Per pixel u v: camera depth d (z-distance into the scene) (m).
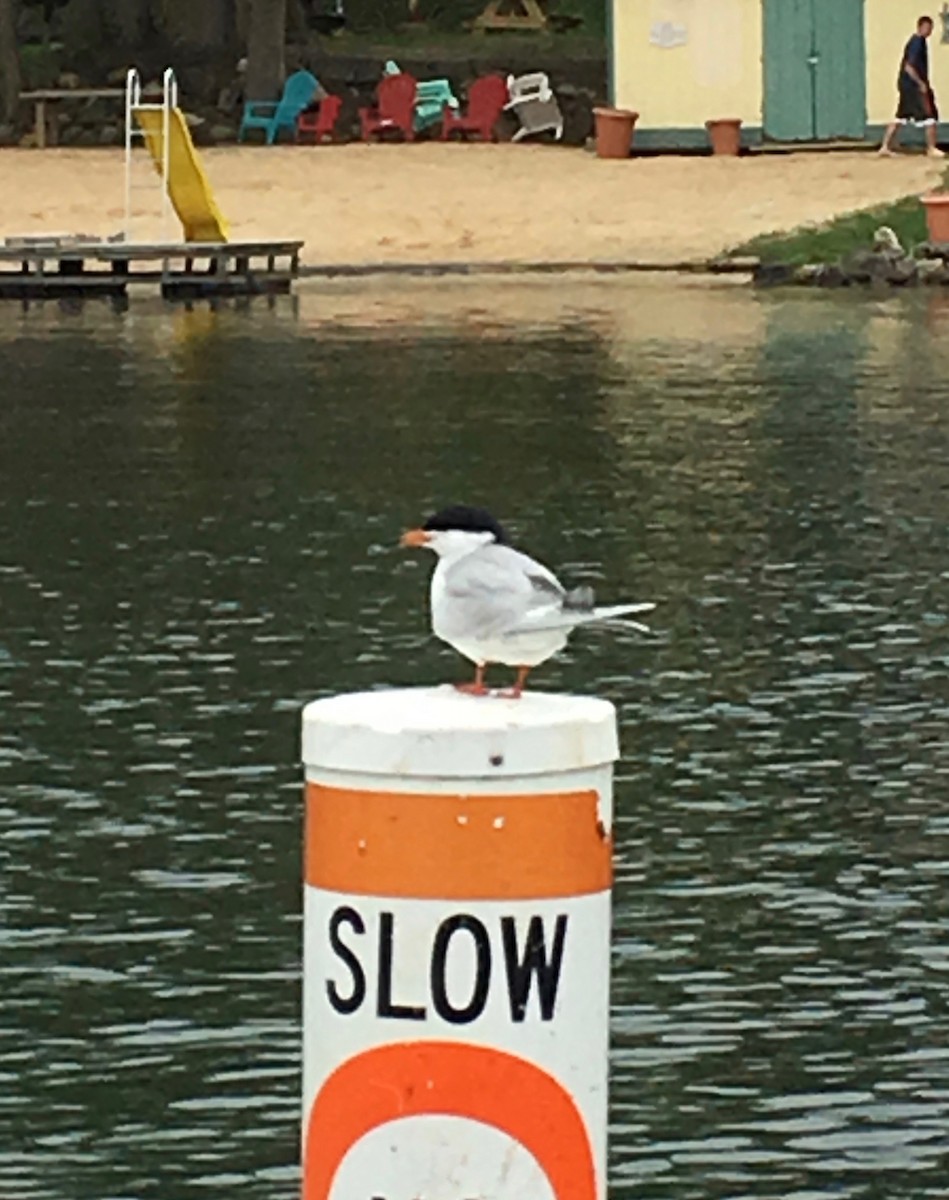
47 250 39.00
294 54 53.03
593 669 16.75
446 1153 4.44
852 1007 11.16
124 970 11.60
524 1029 4.42
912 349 32.78
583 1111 4.45
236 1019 11.05
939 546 20.66
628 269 41.62
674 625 18.00
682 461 24.70
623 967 11.60
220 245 39.22
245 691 16.27
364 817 4.41
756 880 12.73
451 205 43.91
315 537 21.12
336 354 32.59
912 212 42.31
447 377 30.53
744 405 28.20
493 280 41.03
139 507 22.45
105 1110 10.20
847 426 26.64
